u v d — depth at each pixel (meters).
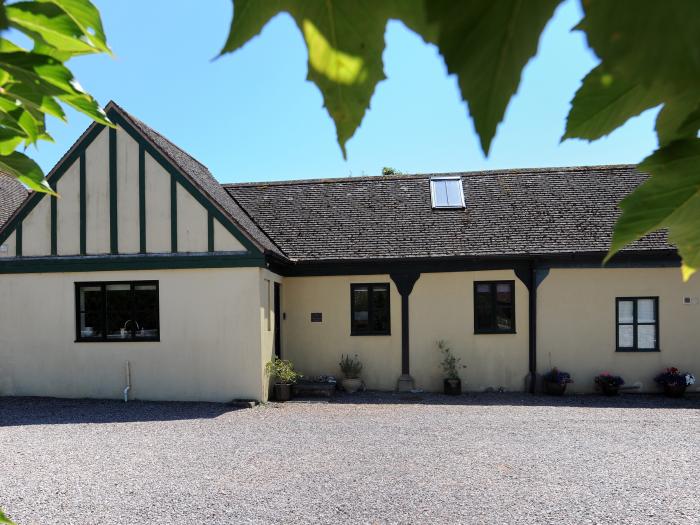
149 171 11.25
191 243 11.16
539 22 0.40
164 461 7.14
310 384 12.33
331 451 7.61
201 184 11.55
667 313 12.62
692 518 5.29
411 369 12.94
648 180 0.70
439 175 15.88
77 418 9.67
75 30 0.79
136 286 11.36
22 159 1.08
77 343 11.39
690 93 0.61
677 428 9.09
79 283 11.43
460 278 12.93
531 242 12.97
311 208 14.90
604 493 5.95
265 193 15.66
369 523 5.14
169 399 11.18
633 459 7.27
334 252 13.18
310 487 6.12
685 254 0.78
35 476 6.56
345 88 0.67
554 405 11.16
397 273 13.00
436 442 8.12
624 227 0.74
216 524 5.14
